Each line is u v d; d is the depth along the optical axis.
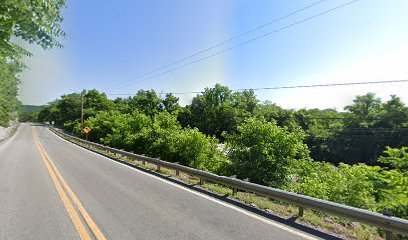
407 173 7.74
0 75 6.44
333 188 8.51
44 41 3.76
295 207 6.38
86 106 75.12
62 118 89.00
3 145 26.89
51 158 15.94
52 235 4.37
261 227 4.80
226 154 14.02
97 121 39.53
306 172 11.75
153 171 11.38
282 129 12.01
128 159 15.84
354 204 7.85
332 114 60.78
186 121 62.75
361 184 8.12
